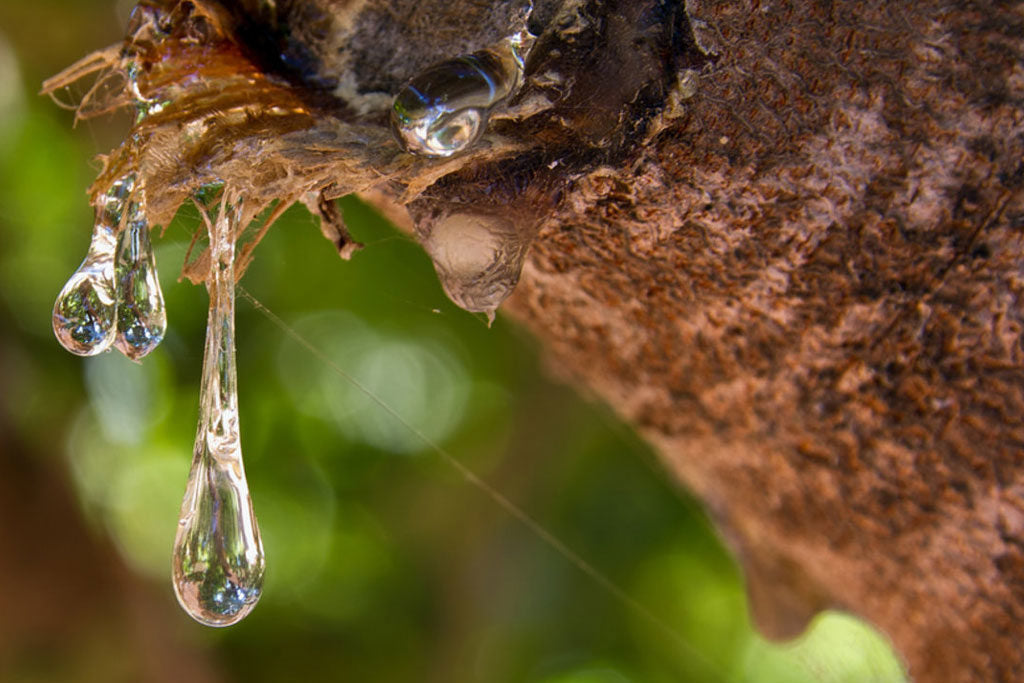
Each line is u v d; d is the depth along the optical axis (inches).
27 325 23.3
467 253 9.6
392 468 27.9
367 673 26.7
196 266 10.1
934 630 11.3
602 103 9.5
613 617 25.5
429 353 26.8
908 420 10.4
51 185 24.0
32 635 21.1
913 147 9.8
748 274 10.2
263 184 9.6
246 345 25.7
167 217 10.0
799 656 16.4
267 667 26.8
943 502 10.6
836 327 10.3
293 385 26.9
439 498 26.6
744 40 9.6
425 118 9.2
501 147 9.5
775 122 9.7
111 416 25.1
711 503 12.5
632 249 10.1
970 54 9.7
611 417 15.3
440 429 27.4
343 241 10.1
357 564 28.0
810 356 10.4
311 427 27.9
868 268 10.1
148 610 23.1
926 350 10.2
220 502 10.0
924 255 10.0
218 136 9.5
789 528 11.6
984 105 9.7
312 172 9.6
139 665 22.4
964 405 10.3
